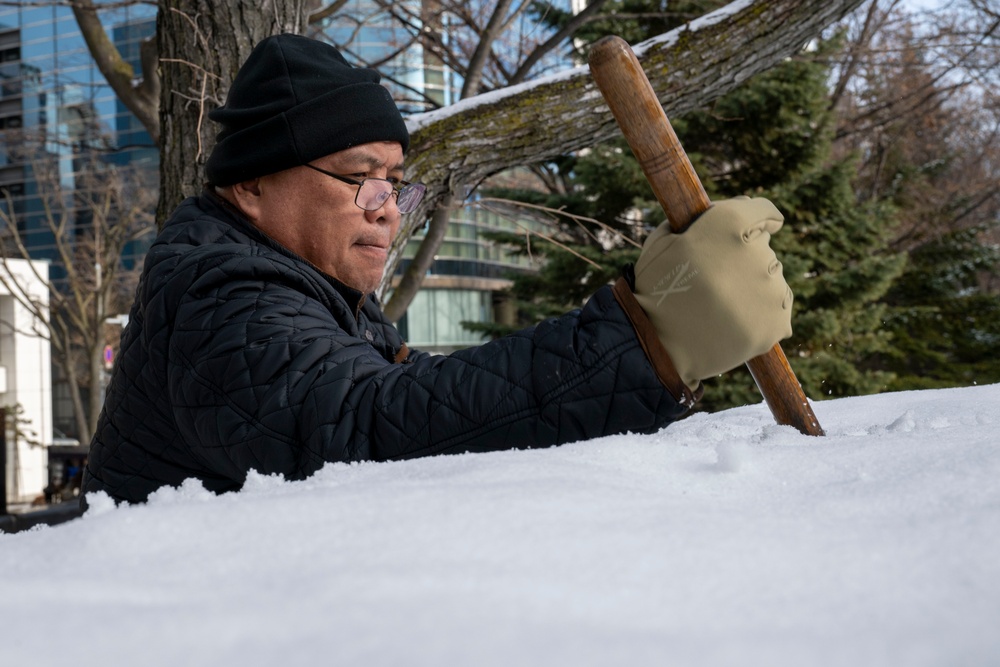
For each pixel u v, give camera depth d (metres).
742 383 10.70
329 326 1.39
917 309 15.47
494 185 12.22
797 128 11.24
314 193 1.76
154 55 4.23
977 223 18.77
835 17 2.91
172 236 1.71
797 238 11.68
